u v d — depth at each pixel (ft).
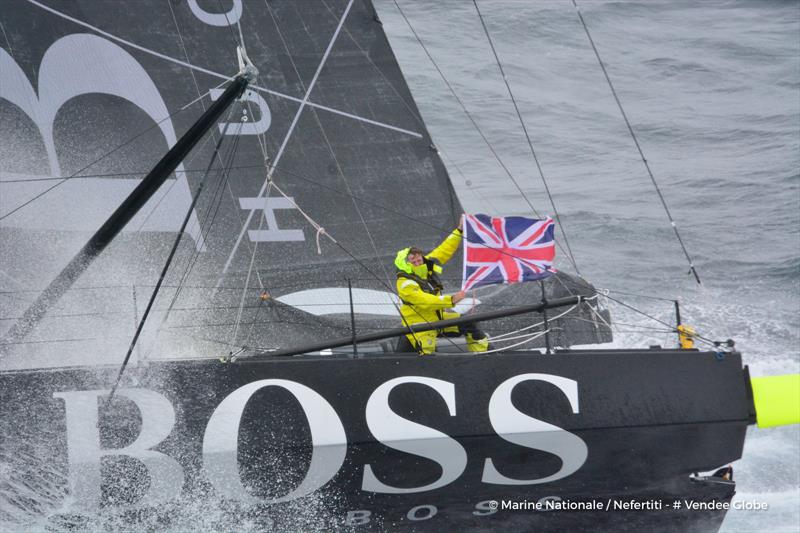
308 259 89.86
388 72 95.30
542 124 201.67
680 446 76.54
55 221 86.38
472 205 167.12
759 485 95.25
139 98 89.30
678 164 186.39
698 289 140.77
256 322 86.63
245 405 71.82
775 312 132.57
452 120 200.44
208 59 91.61
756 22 256.32
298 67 93.35
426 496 76.23
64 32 88.48
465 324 84.02
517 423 74.23
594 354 76.33
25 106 86.99
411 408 73.36
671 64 232.32
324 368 73.15
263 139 91.09
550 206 168.35
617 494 78.64
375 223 92.02
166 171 72.38
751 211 166.20
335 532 75.87
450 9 250.16
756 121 204.95
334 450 72.33
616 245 155.22
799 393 77.36
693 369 76.84
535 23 245.86
